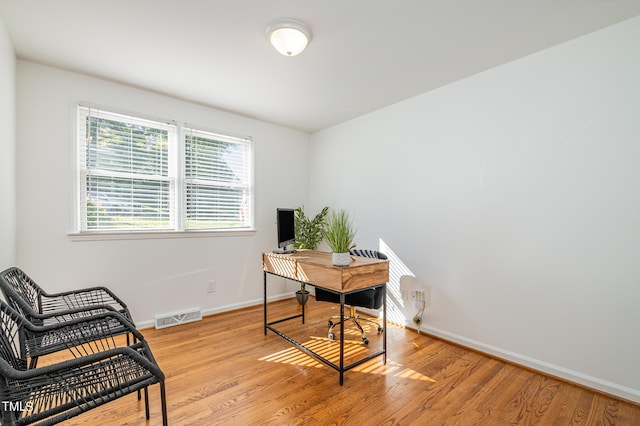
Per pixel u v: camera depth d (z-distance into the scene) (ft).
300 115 11.89
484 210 8.21
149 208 9.81
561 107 6.92
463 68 8.09
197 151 10.82
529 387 6.56
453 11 5.75
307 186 14.23
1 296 5.83
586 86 6.57
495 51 7.24
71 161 8.32
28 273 7.72
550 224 7.07
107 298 8.80
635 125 6.00
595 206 6.46
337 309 12.07
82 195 8.61
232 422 5.33
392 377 6.91
